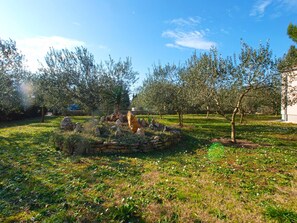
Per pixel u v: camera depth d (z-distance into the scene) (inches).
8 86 523.8
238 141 383.6
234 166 229.0
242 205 139.6
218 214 127.8
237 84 333.4
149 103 633.6
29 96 706.2
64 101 591.2
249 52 317.7
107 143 278.1
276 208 132.1
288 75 357.4
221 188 167.6
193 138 412.8
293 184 177.8
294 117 746.8
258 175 199.9
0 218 120.5
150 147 297.6
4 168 210.8
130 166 222.5
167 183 176.1
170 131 381.7
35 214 125.3
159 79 668.1
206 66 365.7
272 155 276.8
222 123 724.7
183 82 578.9
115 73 611.8
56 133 318.0
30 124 685.3
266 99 400.5
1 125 683.4
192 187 168.4
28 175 189.6
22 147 309.4
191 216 125.6
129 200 143.4
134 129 352.2
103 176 189.6
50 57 559.5
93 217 123.0
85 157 254.5
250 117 1048.2
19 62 560.1
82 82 557.0
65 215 124.2
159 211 130.3
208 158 262.5
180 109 596.7
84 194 152.1
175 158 260.7
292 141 386.3
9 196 148.6
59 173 196.1
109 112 589.3
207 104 388.8
